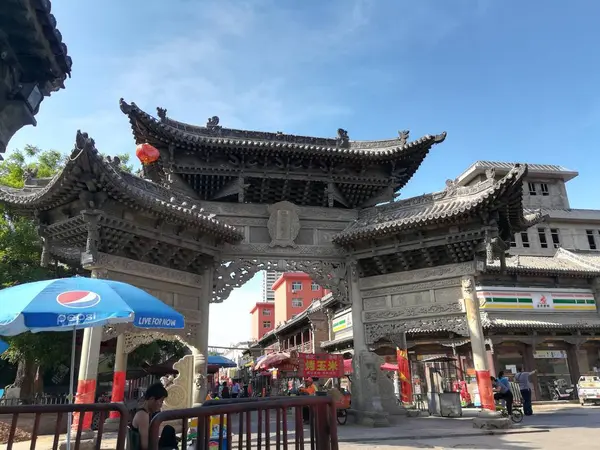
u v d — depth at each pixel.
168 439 7.57
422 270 20.42
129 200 15.89
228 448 5.57
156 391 7.62
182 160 21.34
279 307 88.38
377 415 19.67
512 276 40.78
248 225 21.75
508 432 16.81
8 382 36.56
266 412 6.12
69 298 7.89
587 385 34.31
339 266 22.06
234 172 21.72
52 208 16.55
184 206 18.70
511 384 27.77
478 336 18.50
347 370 34.19
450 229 19.27
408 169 24.19
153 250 17.95
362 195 23.67
